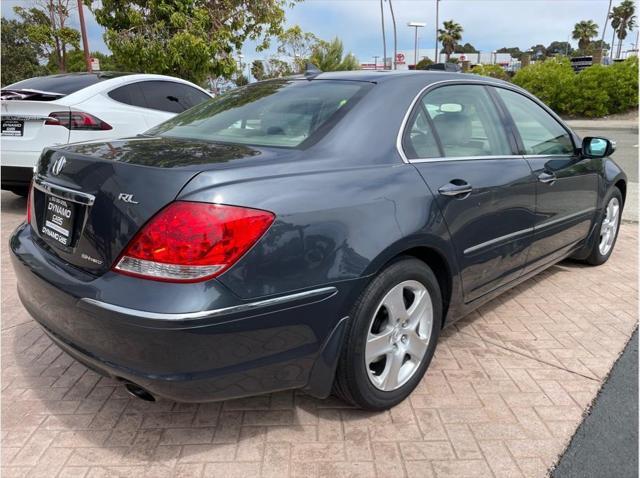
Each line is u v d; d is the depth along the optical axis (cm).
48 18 1884
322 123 252
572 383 283
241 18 1203
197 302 185
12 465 220
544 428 246
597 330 347
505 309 379
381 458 225
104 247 202
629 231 595
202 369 193
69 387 276
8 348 315
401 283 244
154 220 190
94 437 237
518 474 218
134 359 193
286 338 208
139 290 189
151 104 658
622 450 232
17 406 259
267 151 231
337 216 216
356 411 257
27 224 275
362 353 232
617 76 2508
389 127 258
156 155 218
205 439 236
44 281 221
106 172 208
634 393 274
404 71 304
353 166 235
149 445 232
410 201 243
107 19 1102
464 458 226
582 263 480
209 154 221
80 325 206
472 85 324
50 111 557
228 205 192
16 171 574
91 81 627
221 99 319
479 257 290
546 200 348
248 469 219
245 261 193
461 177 276
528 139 350
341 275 215
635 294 409
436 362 303
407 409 258
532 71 2698
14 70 2764
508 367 299
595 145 383
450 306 284
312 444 234
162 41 1092
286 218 202
